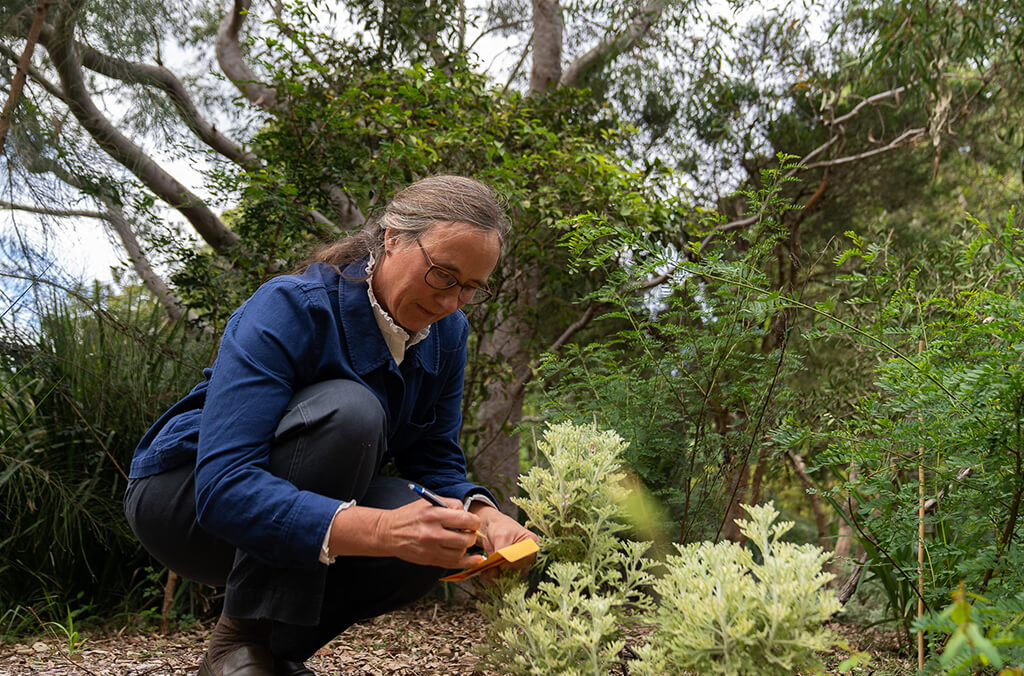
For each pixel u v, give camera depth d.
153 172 4.12
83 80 3.51
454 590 3.32
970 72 4.40
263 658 1.49
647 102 5.88
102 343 3.10
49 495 2.83
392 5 4.27
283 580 1.35
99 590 2.91
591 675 1.26
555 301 3.95
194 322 3.37
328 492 1.34
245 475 1.26
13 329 2.94
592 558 1.41
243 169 3.53
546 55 5.16
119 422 3.04
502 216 1.42
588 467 1.46
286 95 3.69
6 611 2.70
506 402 4.08
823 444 2.60
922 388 1.45
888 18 3.49
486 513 1.54
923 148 5.82
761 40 5.24
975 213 5.45
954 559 1.65
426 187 1.41
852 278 1.75
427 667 2.15
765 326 2.19
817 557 1.16
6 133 2.79
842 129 4.80
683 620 1.17
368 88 3.69
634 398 2.50
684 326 2.42
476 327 3.57
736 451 2.48
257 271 3.32
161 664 2.18
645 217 3.43
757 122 5.40
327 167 3.56
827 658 2.16
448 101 3.75
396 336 1.49
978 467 1.49
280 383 1.36
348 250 1.53
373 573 1.50
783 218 5.43
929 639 1.67
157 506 1.45
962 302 1.67
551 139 3.55
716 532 2.57
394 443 1.69
